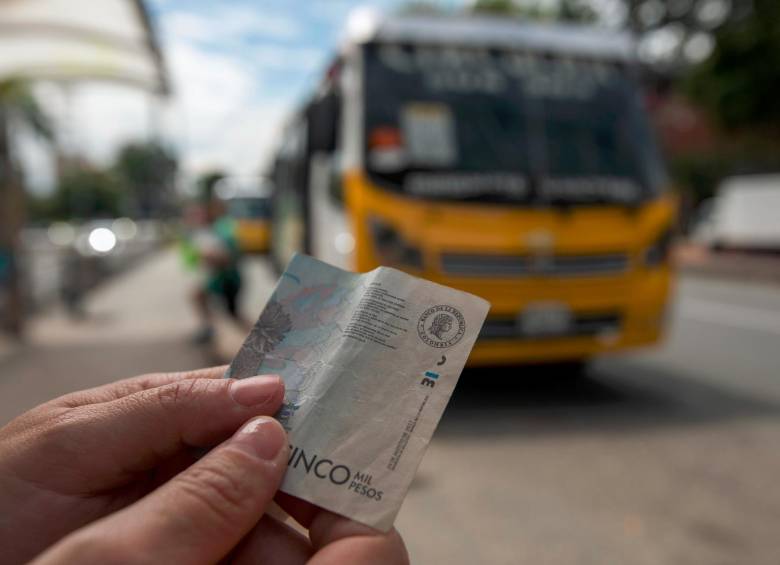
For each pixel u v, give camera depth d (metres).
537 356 4.45
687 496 3.12
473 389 5.05
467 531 2.78
